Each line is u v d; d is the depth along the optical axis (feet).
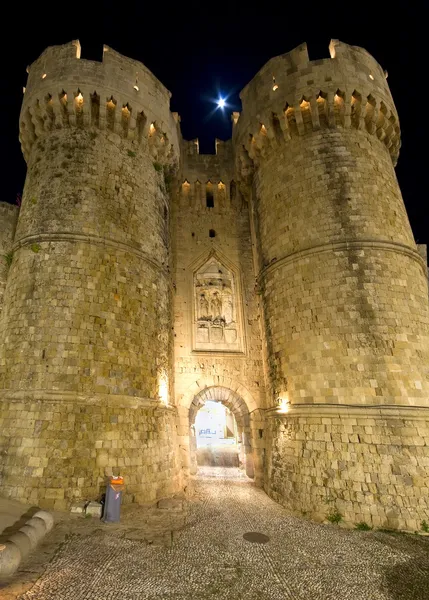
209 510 45.80
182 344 71.10
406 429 44.88
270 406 60.64
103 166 59.21
